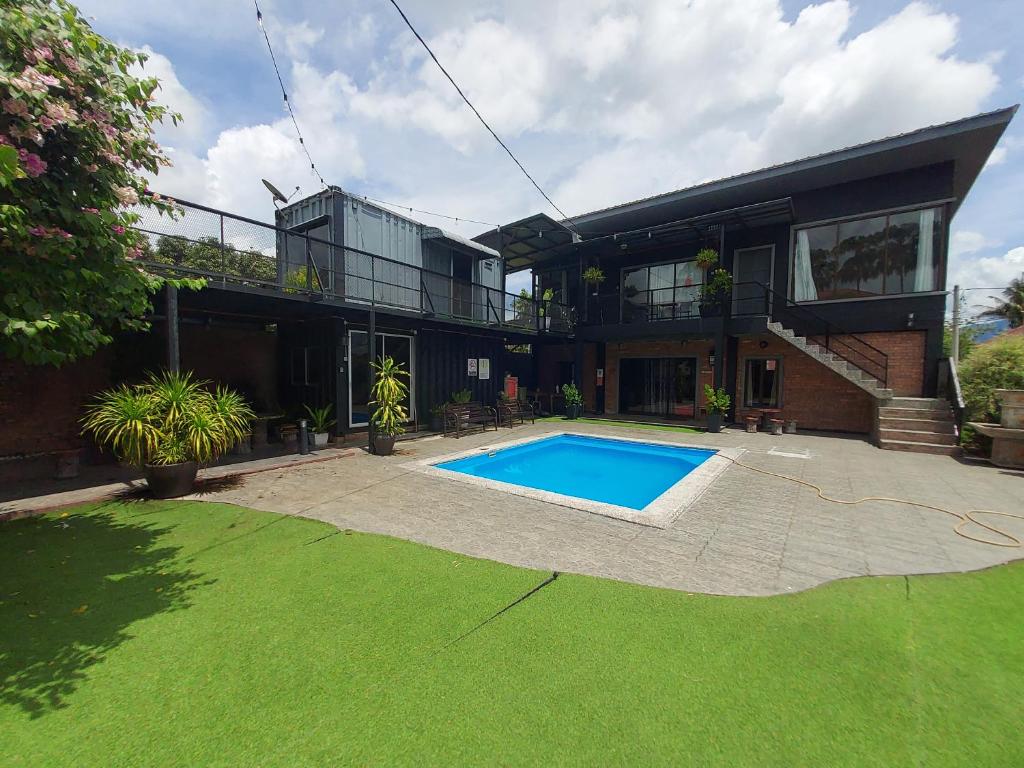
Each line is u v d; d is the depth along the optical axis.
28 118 2.49
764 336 11.88
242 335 9.32
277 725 1.87
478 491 5.64
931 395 9.80
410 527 4.34
